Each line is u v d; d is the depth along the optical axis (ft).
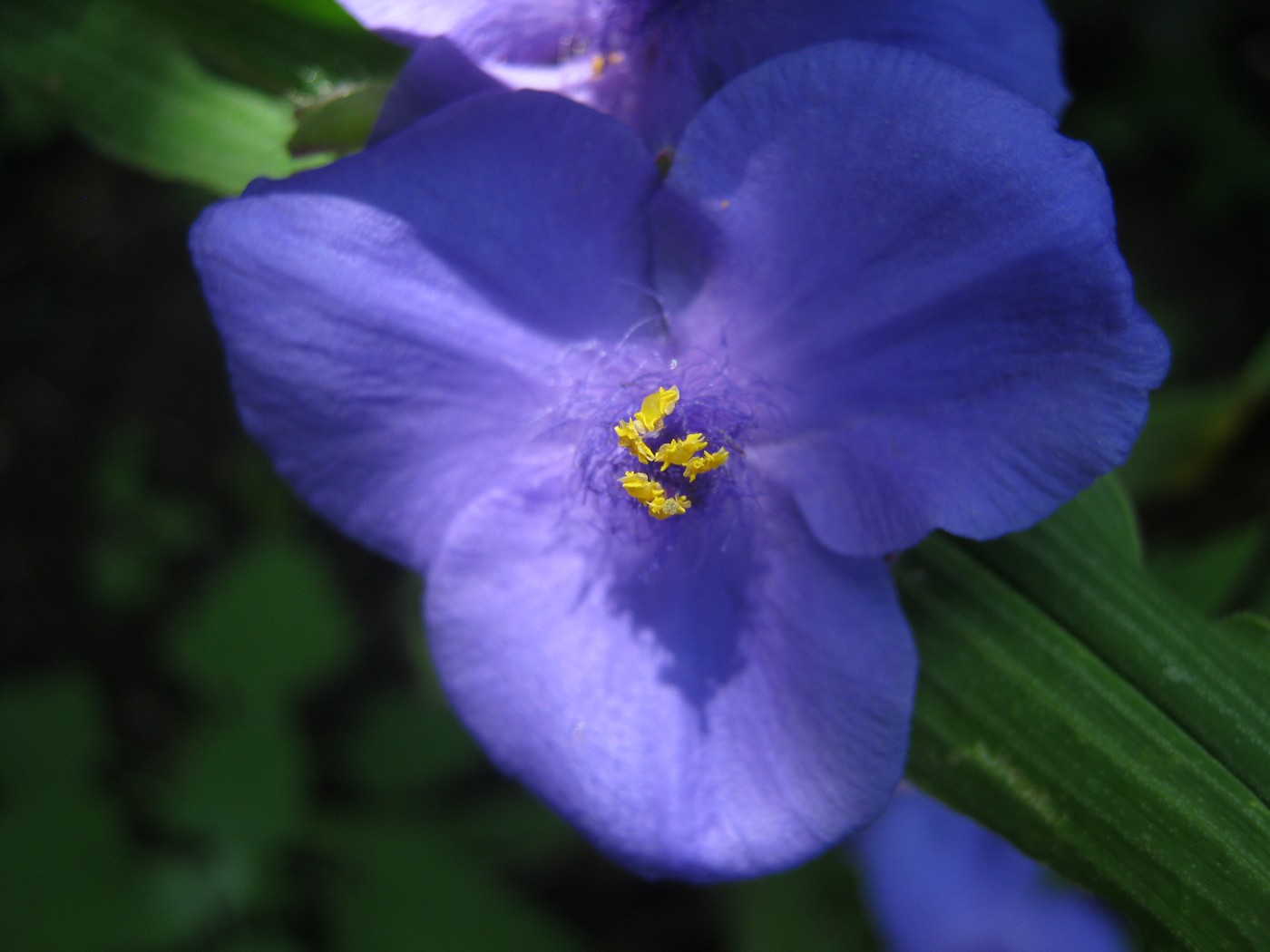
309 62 0.30
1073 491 0.25
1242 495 0.39
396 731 0.48
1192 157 0.53
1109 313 0.24
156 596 0.54
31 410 0.55
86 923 0.44
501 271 0.26
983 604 0.29
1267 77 0.52
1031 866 0.40
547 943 0.46
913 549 0.29
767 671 0.27
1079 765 0.28
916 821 0.40
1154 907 0.28
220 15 0.30
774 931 0.42
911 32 0.27
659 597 0.27
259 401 0.26
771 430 0.27
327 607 0.46
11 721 0.46
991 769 0.29
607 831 0.26
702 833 0.26
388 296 0.25
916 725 0.29
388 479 0.26
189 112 0.31
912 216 0.25
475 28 0.26
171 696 0.54
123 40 0.31
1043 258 0.24
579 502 0.27
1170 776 0.28
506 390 0.26
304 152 0.28
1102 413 0.25
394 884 0.46
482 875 0.47
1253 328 0.53
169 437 0.55
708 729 0.27
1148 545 0.40
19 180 0.56
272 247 0.25
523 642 0.27
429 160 0.25
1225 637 0.28
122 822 0.46
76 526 0.54
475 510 0.26
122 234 0.56
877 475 0.26
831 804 0.26
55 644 0.54
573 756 0.26
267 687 0.45
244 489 0.53
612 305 0.26
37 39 0.31
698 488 0.27
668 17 0.27
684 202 0.26
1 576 0.54
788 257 0.26
